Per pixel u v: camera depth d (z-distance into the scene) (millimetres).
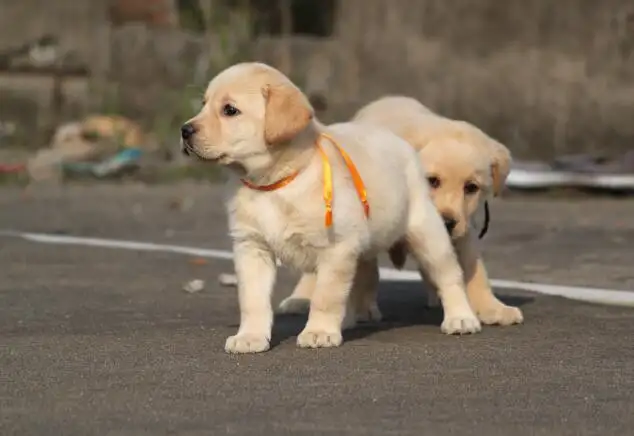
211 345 9797
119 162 29891
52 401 7855
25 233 19031
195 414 7484
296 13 37719
